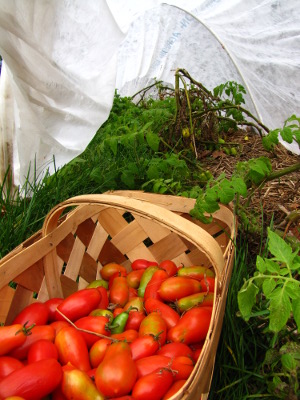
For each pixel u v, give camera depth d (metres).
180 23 1.48
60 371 0.44
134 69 1.68
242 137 1.49
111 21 0.90
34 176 0.89
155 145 0.95
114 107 1.52
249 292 0.47
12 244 0.77
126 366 0.44
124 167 1.02
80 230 0.68
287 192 1.06
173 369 0.46
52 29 0.81
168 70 1.69
